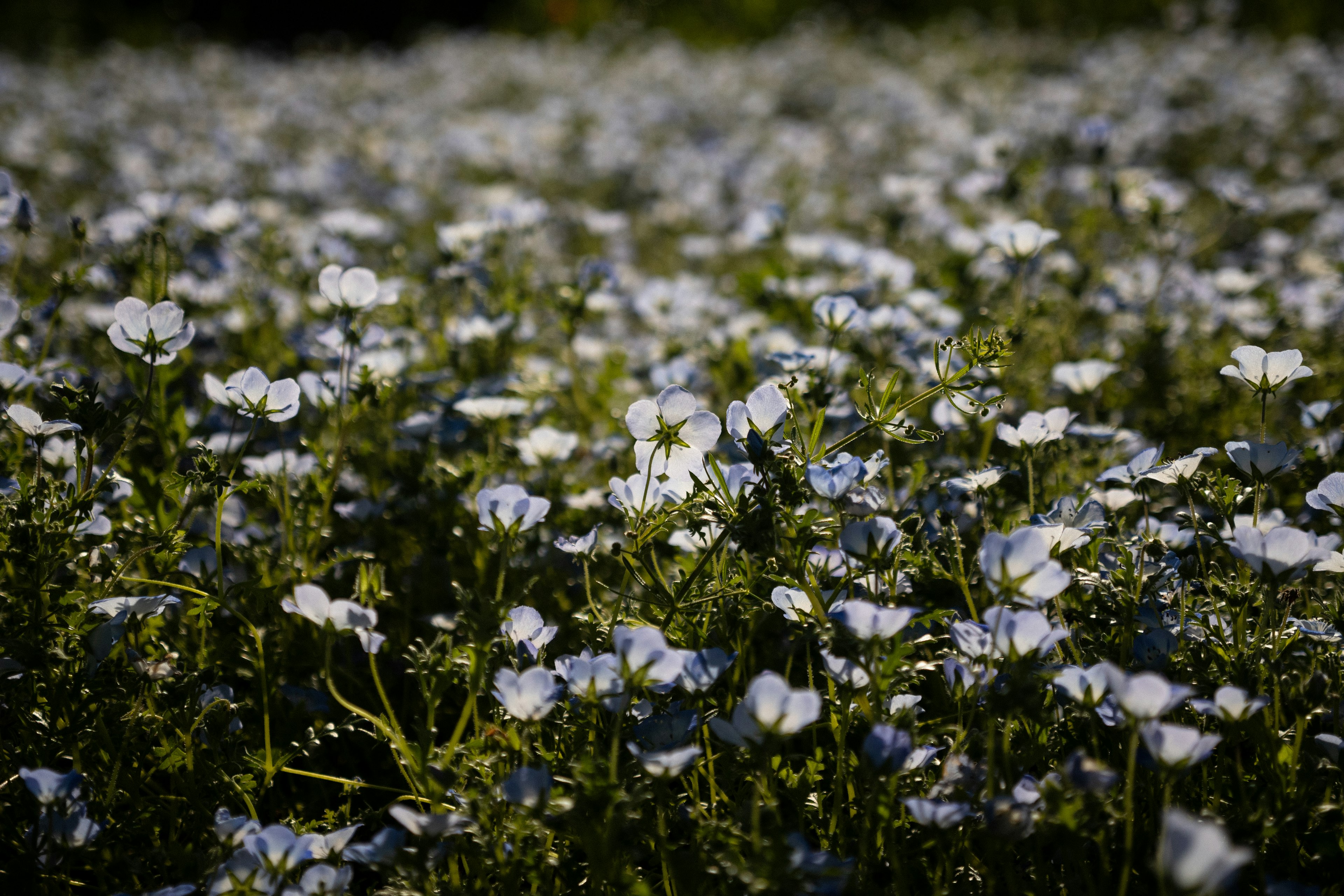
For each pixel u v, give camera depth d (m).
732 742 0.77
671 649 0.82
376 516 0.98
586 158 2.51
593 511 0.99
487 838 0.79
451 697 0.93
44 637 0.83
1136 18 4.20
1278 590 0.81
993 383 0.99
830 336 0.99
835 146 2.65
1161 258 1.39
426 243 1.86
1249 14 3.97
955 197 2.14
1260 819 0.79
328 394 0.99
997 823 0.77
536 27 5.50
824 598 0.85
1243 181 1.75
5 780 0.84
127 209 1.45
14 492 0.87
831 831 0.82
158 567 0.90
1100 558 0.89
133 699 0.85
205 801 0.85
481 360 1.13
